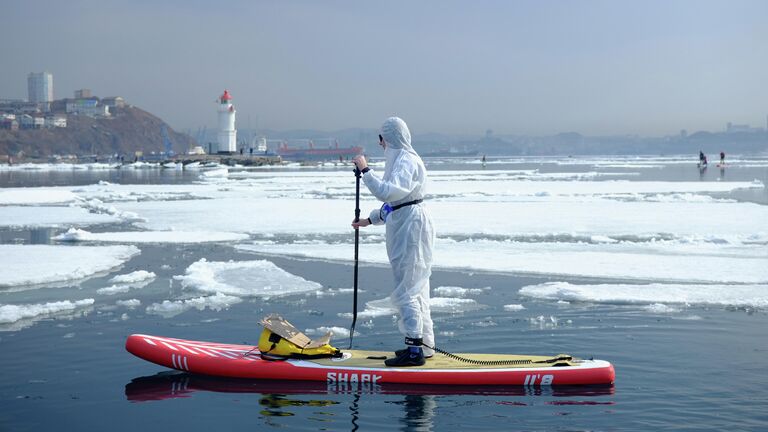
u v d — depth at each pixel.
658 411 4.61
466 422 4.45
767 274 10.23
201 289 9.17
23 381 5.36
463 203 25.47
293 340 5.66
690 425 4.34
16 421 4.49
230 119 111.69
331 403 4.87
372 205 24.84
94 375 5.55
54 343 6.47
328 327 7.06
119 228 17.67
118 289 9.22
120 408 4.76
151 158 176.25
